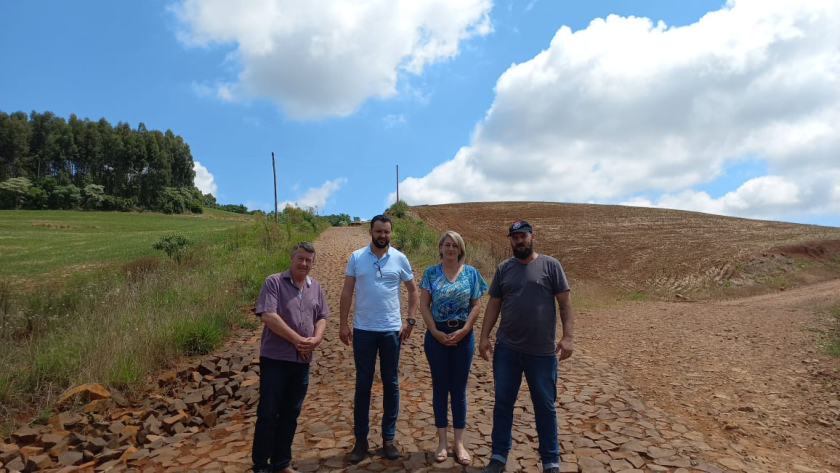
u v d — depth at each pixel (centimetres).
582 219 4847
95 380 563
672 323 1141
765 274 2753
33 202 7875
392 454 369
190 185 11944
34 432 439
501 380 349
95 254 2494
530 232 355
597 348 871
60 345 643
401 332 394
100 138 10281
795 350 801
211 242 2395
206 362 645
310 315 360
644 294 2356
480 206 5797
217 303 916
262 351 344
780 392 592
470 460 362
